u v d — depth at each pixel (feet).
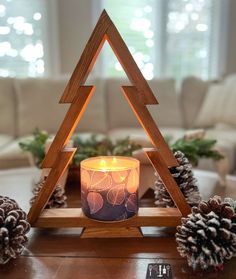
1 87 4.91
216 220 1.19
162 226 1.47
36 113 4.87
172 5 6.15
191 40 6.34
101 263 1.26
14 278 1.17
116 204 1.41
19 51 5.77
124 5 6.04
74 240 1.44
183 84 5.65
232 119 4.75
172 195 1.47
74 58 5.97
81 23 5.87
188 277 1.17
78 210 1.53
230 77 5.35
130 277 1.17
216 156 2.23
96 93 5.14
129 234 1.45
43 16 5.74
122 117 5.26
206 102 5.31
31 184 2.29
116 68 6.27
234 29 6.30
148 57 6.31
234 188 2.17
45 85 4.99
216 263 1.14
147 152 1.45
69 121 1.40
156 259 1.28
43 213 1.49
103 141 2.51
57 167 1.44
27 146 2.36
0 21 5.57
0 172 2.64
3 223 1.21
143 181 1.94
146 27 6.20
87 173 1.42
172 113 5.38
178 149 2.10
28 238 1.42
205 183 2.28
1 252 1.17
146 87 1.39
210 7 6.22
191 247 1.16
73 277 1.18
